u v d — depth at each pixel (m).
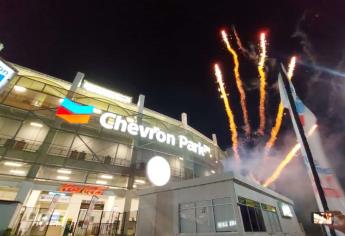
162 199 17.31
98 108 29.27
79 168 22.48
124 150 27.59
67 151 23.61
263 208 17.23
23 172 21.09
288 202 25.50
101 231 19.09
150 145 29.73
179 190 16.62
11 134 21.62
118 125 27.02
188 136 35.81
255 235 13.29
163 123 32.88
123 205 23.83
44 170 22.30
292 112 5.64
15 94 23.62
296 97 5.82
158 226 16.30
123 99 31.92
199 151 34.12
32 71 25.33
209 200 14.54
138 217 18.14
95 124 26.72
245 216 13.51
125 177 26.31
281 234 17.84
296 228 23.52
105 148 26.30
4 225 13.55
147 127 29.94
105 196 22.97
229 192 13.85
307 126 5.36
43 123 23.62
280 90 6.14
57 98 26.30
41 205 21.98
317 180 4.75
